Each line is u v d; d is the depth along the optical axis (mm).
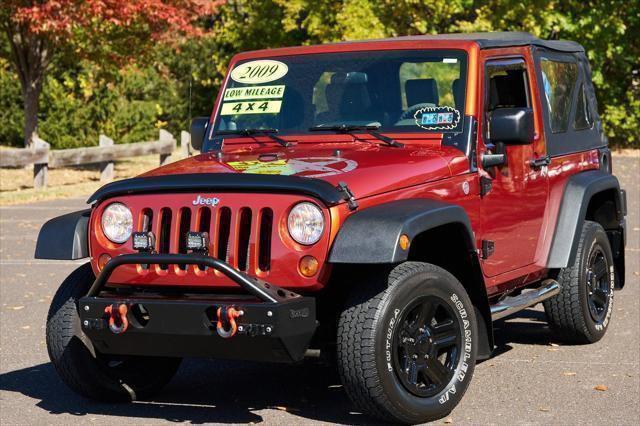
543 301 8625
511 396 7047
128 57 26719
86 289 6836
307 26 28094
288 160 6680
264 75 7750
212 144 7648
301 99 7539
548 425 6352
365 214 5977
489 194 7219
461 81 7168
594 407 6750
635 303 10406
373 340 5977
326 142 7266
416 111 7191
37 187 23047
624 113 29969
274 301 5785
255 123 7621
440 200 6637
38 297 11164
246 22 31328
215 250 6055
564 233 8273
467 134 7023
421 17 26734
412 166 6547
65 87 32688
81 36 25328
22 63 25922
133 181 6371
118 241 6375
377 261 5723
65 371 6781
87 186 23578
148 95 35281
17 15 23031
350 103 7387
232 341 5910
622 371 7723
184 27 25672
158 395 7305
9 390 7430
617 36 29031
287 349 5859
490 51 7484
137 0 24188
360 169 6348
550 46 8562
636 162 27188
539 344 8750
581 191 8422
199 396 7258
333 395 7207
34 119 26281
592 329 8602
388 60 7406
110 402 7059
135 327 6117
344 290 6500
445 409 6402
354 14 26219
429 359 6332
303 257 5922
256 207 6012
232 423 6512
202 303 5914
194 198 6148
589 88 9484
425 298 6270
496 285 7438
